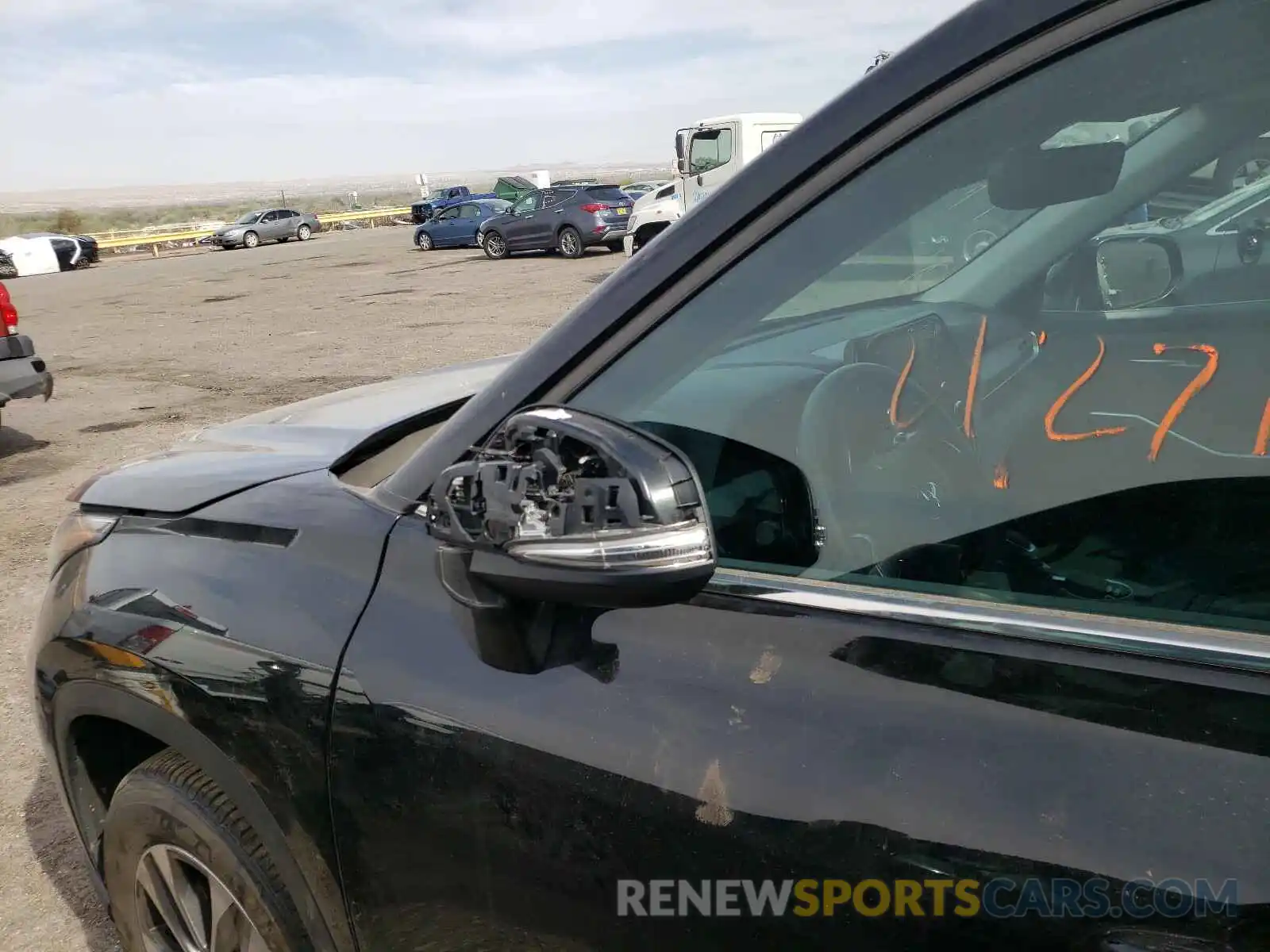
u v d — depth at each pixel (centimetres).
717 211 123
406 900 140
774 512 126
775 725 110
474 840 130
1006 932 94
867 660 110
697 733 114
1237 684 95
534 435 113
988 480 120
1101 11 103
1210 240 131
